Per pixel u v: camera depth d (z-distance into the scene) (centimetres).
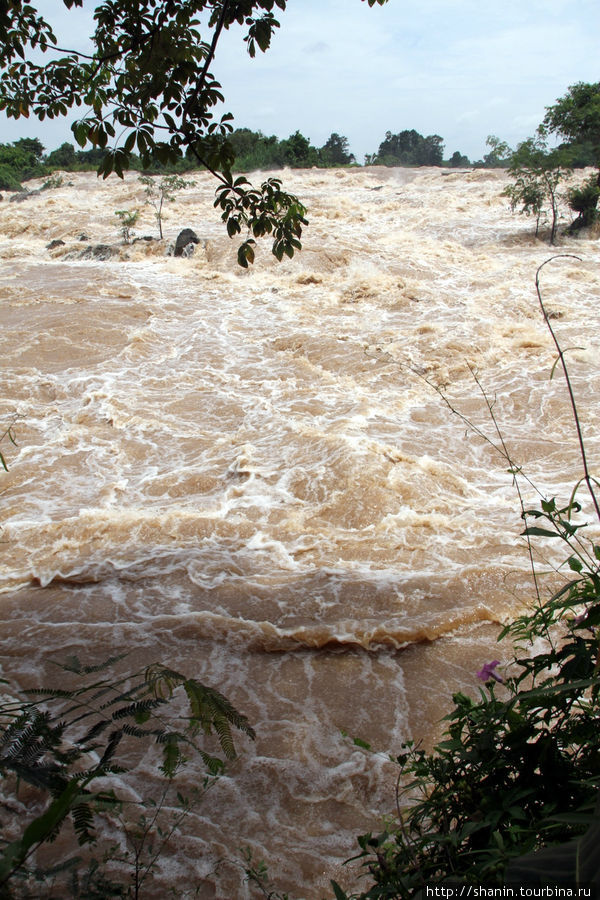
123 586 679
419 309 1617
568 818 151
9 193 3784
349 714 500
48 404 1166
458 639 577
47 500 866
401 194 3142
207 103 426
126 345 1410
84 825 190
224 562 713
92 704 506
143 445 1010
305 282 1842
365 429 1017
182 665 559
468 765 247
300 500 832
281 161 4153
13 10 447
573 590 239
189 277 1914
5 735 190
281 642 579
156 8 434
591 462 909
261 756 457
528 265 1967
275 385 1226
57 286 1802
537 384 1184
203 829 397
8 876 137
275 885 364
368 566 693
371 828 403
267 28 423
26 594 675
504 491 850
